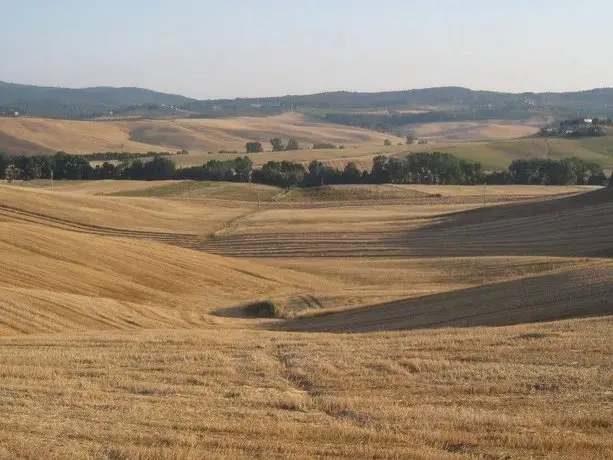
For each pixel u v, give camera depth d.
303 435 14.53
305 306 48.25
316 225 93.25
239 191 136.38
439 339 25.69
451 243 79.31
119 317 39.56
